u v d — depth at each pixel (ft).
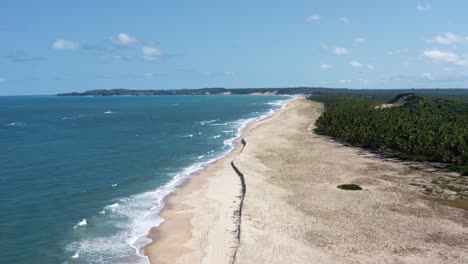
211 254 101.14
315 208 129.18
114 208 137.90
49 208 138.82
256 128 336.70
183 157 226.79
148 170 194.39
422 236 107.96
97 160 220.02
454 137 202.90
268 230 111.86
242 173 175.22
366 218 120.67
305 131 317.01
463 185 155.53
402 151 218.38
